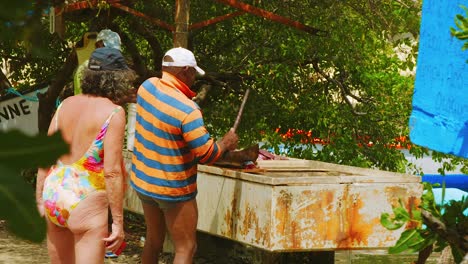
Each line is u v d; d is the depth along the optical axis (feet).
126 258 23.15
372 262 23.80
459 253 9.46
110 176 13.34
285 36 28.27
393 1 28.45
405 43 29.66
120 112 13.44
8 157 1.42
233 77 28.68
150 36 27.73
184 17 22.34
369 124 29.96
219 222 18.48
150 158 16.40
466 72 11.41
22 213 1.41
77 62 26.16
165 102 16.14
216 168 18.61
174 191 16.26
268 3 28.58
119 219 13.53
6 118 27.89
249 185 17.48
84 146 13.30
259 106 28.84
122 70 13.79
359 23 28.71
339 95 30.73
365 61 29.32
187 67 16.34
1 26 1.47
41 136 1.44
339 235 17.38
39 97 27.66
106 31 21.66
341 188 17.37
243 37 29.68
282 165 22.63
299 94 29.43
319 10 28.27
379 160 29.94
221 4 28.43
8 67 29.30
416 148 30.14
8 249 22.34
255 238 17.24
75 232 13.38
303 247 17.07
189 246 16.74
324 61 29.58
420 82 12.90
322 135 29.40
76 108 13.48
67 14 25.16
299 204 16.96
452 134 11.73
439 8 12.28
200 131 16.05
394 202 17.83
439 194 18.61
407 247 9.64
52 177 13.42
